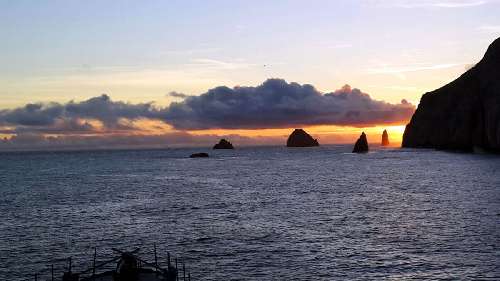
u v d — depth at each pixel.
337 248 51.19
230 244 53.72
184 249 51.94
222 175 155.50
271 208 80.25
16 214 77.94
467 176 129.25
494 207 75.69
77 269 45.38
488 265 43.78
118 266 36.22
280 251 50.34
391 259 46.62
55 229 64.31
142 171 181.88
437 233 57.28
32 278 42.81
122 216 74.12
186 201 90.81
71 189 116.69
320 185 118.00
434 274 41.75
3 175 171.75
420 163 187.88
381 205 81.81
